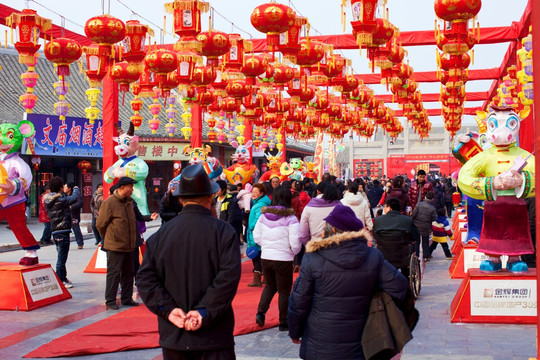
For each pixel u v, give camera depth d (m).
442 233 13.65
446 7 9.03
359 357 4.11
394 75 13.94
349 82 13.60
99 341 7.06
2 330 7.79
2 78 27.62
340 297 4.13
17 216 9.43
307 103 16.36
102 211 8.98
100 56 9.95
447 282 10.84
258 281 10.91
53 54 9.65
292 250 7.61
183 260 3.97
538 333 5.25
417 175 13.66
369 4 8.57
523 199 7.87
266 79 12.72
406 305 4.26
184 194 4.06
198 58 10.48
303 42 10.26
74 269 13.11
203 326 3.85
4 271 9.13
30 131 9.56
